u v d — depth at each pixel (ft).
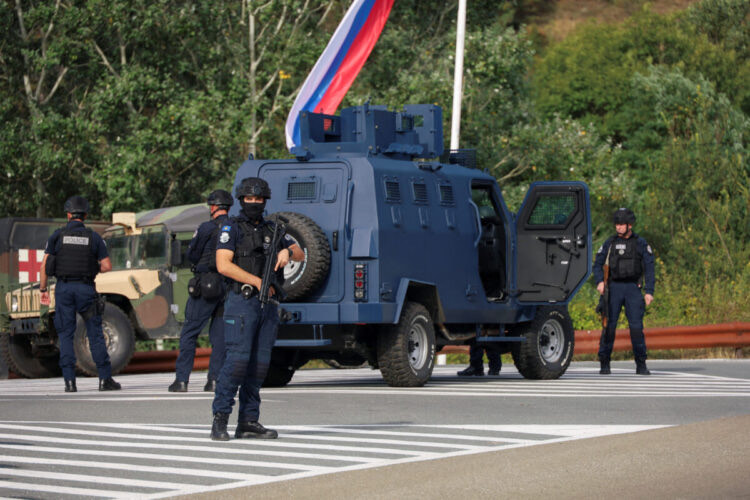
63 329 122.83
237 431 77.56
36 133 267.59
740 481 60.59
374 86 309.01
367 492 58.23
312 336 118.01
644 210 279.28
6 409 97.96
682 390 114.93
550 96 498.69
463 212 129.59
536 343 133.90
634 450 71.26
